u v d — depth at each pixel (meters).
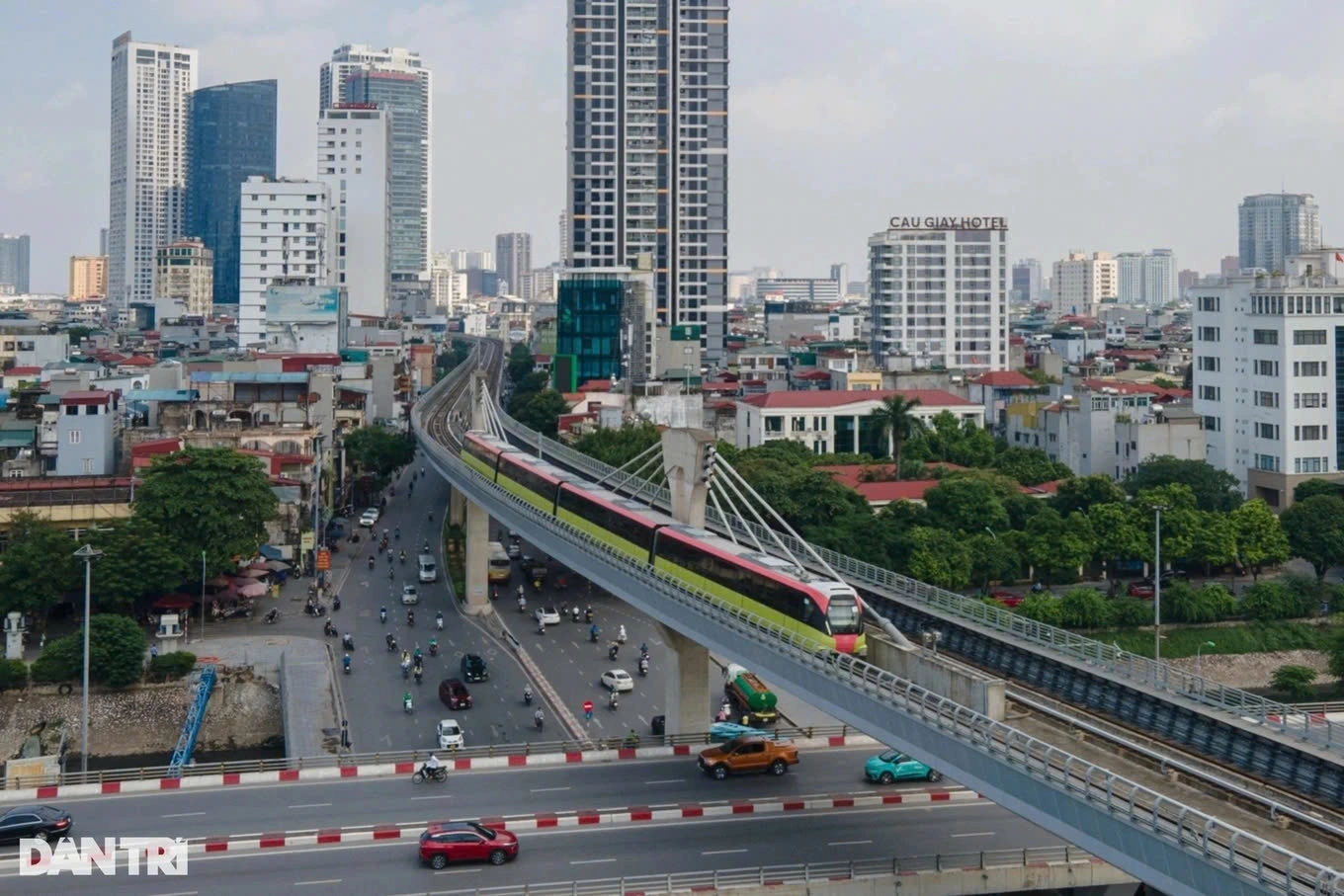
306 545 179.62
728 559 100.75
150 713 132.12
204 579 149.88
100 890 78.62
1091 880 82.00
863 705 78.69
